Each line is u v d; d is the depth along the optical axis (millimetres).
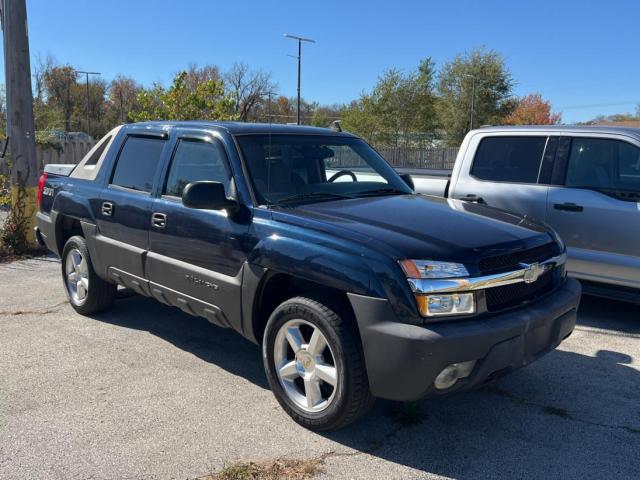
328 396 3633
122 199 5012
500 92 52594
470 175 6598
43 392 4137
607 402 4074
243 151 4238
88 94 62188
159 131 4961
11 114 8742
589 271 5734
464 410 3938
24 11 8789
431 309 3160
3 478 3102
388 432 3629
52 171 6414
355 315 3268
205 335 5328
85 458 3299
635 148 5562
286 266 3584
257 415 3822
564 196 5863
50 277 7461
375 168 5043
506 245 3529
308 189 4312
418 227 3582
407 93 46750
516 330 3326
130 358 4770
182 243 4363
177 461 3279
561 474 3203
